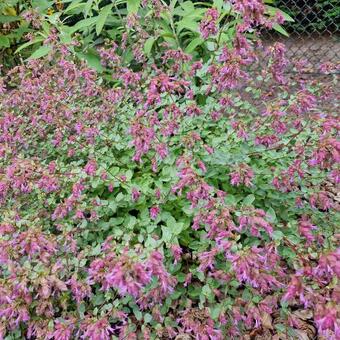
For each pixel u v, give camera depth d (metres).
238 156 2.00
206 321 1.57
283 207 2.03
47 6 4.35
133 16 2.72
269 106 1.97
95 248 1.78
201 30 2.08
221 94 2.19
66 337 1.55
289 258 1.81
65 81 2.58
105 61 2.77
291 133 2.19
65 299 1.76
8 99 2.48
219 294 1.70
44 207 2.08
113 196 2.16
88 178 2.05
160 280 1.48
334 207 2.08
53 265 1.70
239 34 1.89
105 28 4.09
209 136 2.18
